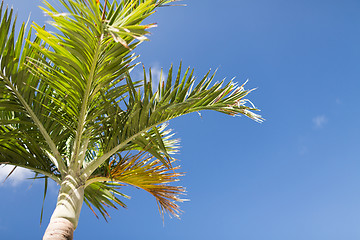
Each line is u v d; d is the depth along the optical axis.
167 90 2.87
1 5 2.38
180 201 3.41
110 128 3.01
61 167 2.81
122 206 3.51
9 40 2.46
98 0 1.92
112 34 1.77
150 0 1.99
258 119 2.85
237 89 2.99
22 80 2.65
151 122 2.79
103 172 3.15
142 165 3.24
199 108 2.86
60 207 2.50
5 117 3.03
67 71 2.44
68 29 2.12
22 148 2.85
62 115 2.93
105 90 2.76
